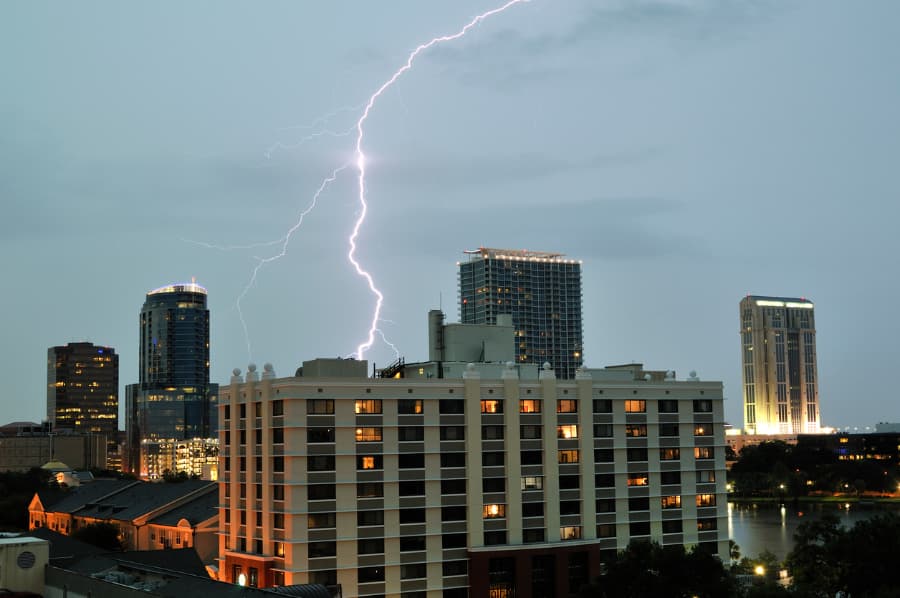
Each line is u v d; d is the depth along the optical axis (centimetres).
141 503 18125
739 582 12319
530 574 11781
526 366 13375
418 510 11531
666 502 12888
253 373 11975
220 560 12338
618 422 12700
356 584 11131
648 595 10644
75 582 8231
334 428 11256
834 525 12344
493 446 11962
